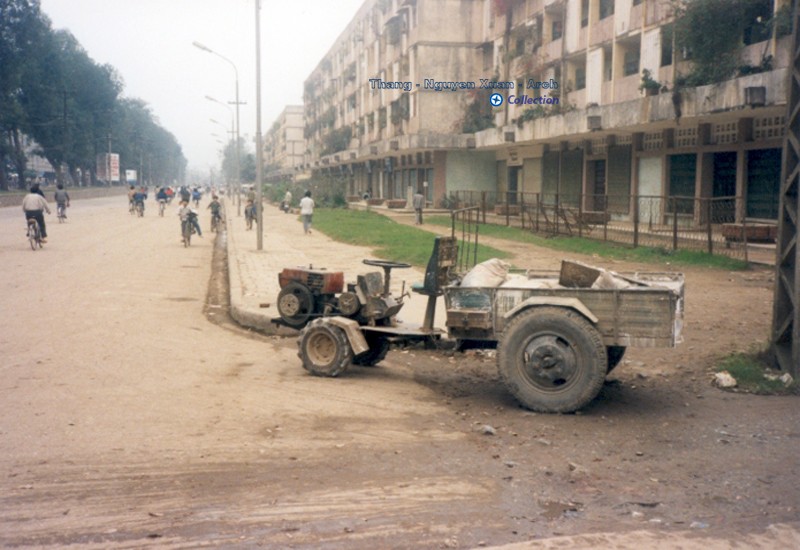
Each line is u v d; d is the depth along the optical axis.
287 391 7.48
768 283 14.73
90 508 4.45
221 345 10.07
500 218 33.22
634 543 4.03
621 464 5.39
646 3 26.95
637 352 9.16
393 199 51.78
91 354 9.01
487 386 7.89
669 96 23.14
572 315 6.66
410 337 8.02
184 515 4.36
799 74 7.86
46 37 65.19
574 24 33.31
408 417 6.58
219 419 6.37
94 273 17.17
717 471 5.24
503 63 41.25
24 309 12.09
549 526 4.27
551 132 31.73
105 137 94.81
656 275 7.89
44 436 5.81
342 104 75.69
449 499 4.66
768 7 20.88
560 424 6.41
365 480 4.98
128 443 5.67
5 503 4.50
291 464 5.27
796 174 7.79
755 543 4.04
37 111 68.69
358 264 18.23
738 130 23.06
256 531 4.15
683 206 20.39
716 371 8.07
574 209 27.77
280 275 8.95
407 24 49.19
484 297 7.09
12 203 55.69
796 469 5.27
